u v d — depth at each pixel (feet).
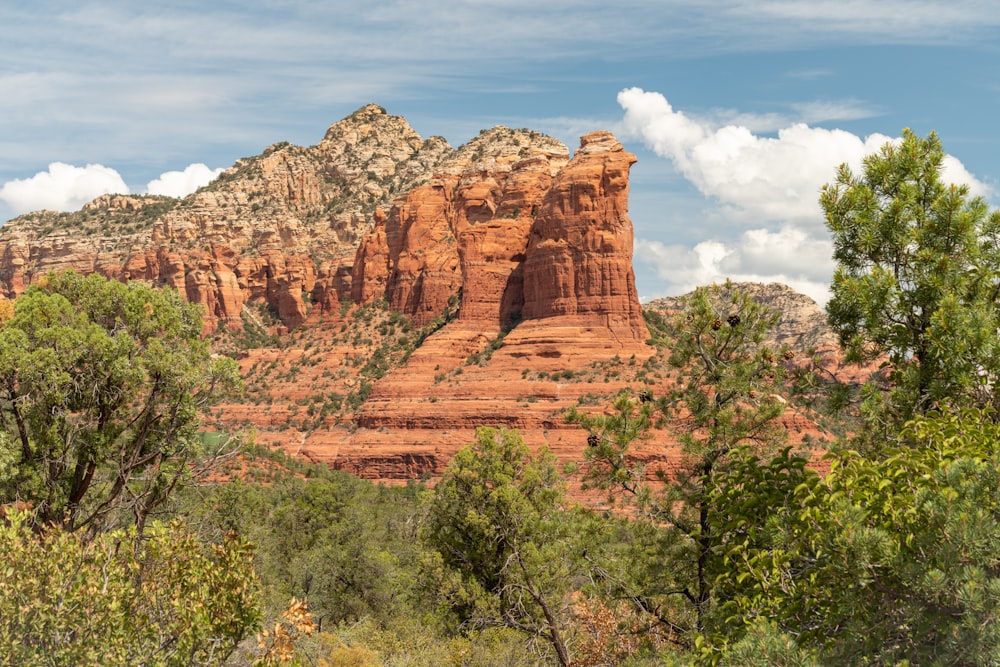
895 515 42.91
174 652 52.37
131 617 51.60
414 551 182.50
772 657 40.29
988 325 59.57
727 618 52.54
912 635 41.37
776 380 84.89
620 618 93.56
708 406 89.71
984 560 37.52
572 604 121.60
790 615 46.65
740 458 78.79
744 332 89.86
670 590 89.25
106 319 116.26
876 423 65.21
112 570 51.55
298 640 89.56
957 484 40.11
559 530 130.41
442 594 134.72
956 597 37.76
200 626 51.96
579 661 98.17
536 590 124.57
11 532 49.65
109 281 116.98
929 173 69.21
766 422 86.28
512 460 142.51
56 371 100.12
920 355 65.67
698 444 86.17
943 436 50.47
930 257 64.75
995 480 39.34
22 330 106.22
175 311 117.08
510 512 132.05
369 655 93.91
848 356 67.41
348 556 182.09
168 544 54.80
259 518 208.23
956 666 39.11
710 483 64.80
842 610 42.55
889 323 67.15
